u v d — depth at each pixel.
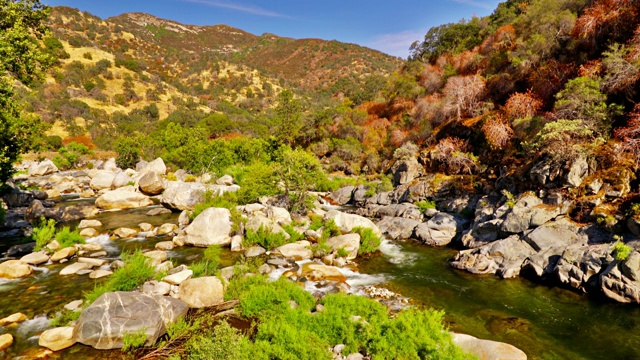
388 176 37.06
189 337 9.56
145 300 10.11
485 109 35.22
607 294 12.18
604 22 29.14
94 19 187.62
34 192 32.47
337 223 20.16
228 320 10.53
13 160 17.05
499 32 44.44
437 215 22.64
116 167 55.22
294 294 11.37
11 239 19.39
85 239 19.41
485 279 14.66
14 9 14.81
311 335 8.75
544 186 17.91
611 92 21.08
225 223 18.94
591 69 24.33
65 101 97.88
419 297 12.79
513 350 8.44
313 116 61.03
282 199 25.23
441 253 18.52
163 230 21.09
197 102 136.12
